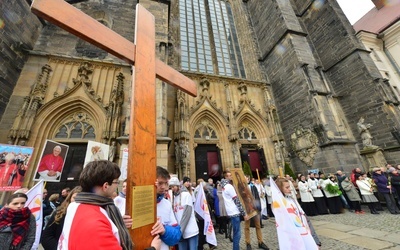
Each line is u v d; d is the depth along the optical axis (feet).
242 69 69.72
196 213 19.58
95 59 41.55
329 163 41.22
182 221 12.50
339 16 62.90
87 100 37.22
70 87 38.04
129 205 4.70
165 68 9.04
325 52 66.03
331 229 23.40
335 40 62.95
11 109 32.17
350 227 23.53
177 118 44.86
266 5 71.36
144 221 4.98
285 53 59.41
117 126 35.37
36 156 31.14
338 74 60.75
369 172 39.96
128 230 4.87
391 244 17.07
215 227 29.60
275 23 65.72
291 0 79.82
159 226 5.44
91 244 3.74
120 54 6.51
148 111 6.41
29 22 39.01
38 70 37.09
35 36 41.01
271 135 52.01
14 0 34.73
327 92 49.26
